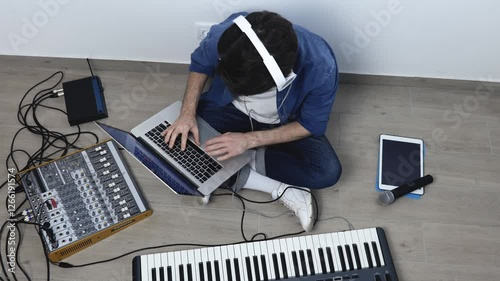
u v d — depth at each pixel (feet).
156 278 5.08
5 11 6.33
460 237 5.80
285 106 5.39
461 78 6.84
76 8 6.23
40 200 5.68
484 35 6.13
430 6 5.80
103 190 5.80
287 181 5.79
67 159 5.99
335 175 5.75
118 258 5.56
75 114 6.52
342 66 6.80
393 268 5.15
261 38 4.04
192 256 5.21
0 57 7.04
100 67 7.09
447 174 6.25
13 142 6.39
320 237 5.30
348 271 5.12
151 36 6.60
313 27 6.24
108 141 6.17
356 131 6.60
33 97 6.81
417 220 5.91
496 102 6.88
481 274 5.56
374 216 5.93
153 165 5.74
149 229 5.77
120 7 6.18
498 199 6.07
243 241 5.73
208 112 6.00
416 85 6.95
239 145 5.43
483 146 6.49
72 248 5.46
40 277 5.42
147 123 5.97
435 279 5.53
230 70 4.10
